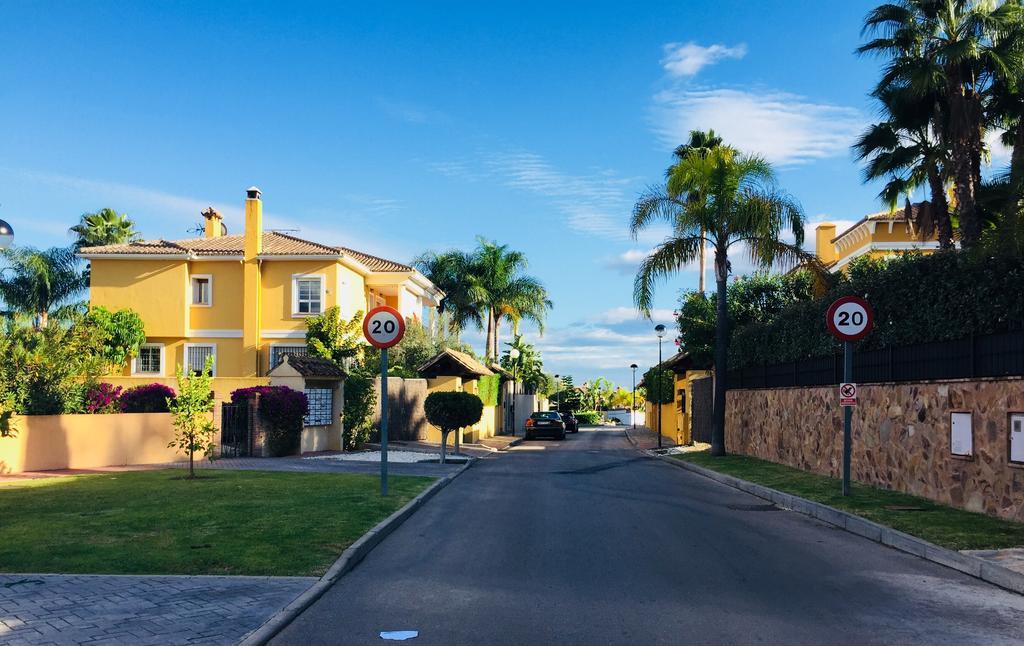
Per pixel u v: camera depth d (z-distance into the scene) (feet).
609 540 32.19
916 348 43.42
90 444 62.03
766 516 39.65
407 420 103.60
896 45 74.59
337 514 35.91
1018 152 63.36
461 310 167.63
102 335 75.92
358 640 18.74
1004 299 34.47
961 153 68.13
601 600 22.30
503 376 152.46
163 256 115.44
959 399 38.60
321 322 107.86
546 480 58.23
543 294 169.37
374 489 46.52
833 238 154.81
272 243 124.26
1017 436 33.81
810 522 37.63
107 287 116.98
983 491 36.45
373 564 27.45
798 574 25.88
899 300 44.80
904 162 77.61
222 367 116.06
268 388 74.59
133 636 18.22
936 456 40.86
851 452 51.65
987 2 69.10
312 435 80.23
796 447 63.36
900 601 22.40
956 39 69.72
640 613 20.90
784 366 67.21
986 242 33.96
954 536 30.63
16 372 59.26
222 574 24.41
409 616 20.75
